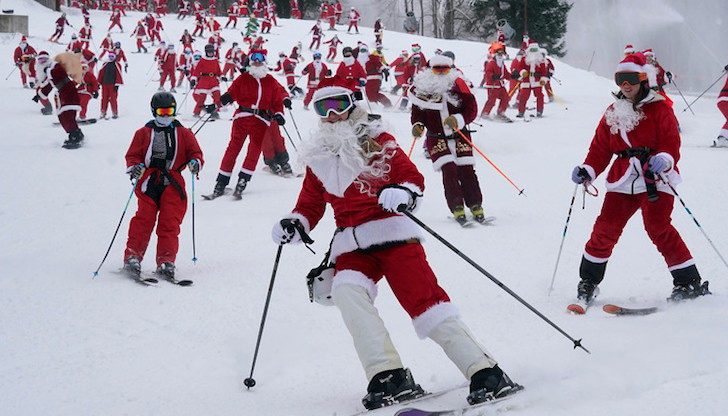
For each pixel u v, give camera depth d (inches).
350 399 163.5
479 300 237.6
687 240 299.1
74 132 548.7
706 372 160.2
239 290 251.0
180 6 1822.1
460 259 287.1
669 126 220.4
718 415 138.5
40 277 264.4
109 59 703.7
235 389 171.9
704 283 229.8
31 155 518.3
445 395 157.4
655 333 192.1
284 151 476.4
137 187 269.1
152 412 159.2
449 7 2472.9
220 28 1549.0
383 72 1016.2
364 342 151.8
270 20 1640.0
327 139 160.1
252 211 377.7
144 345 201.5
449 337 152.0
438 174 478.9
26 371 182.9
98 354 194.4
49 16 1710.1
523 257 289.4
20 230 336.8
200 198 409.4
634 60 220.7
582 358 175.9
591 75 1332.4
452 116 340.8
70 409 160.9
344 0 2984.7
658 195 225.0
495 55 778.8
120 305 234.2
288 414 155.6
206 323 219.1
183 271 275.3
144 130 268.8
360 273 157.3
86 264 283.1
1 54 1214.3
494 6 2269.9
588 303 228.1
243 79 407.2
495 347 192.7
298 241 167.0
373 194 158.4
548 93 934.4
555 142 596.7
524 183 438.3
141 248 266.2
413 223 161.0
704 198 369.1
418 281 154.6
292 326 216.4
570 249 300.0
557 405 147.3
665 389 152.6
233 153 409.1
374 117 162.4
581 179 233.1
